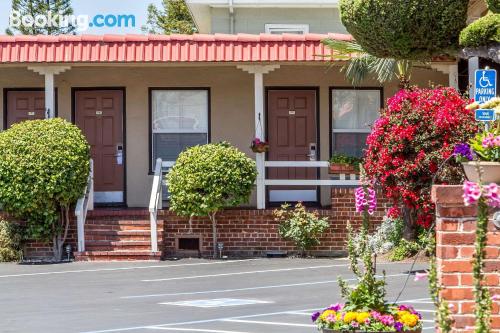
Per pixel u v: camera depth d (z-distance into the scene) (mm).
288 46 22984
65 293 16578
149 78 24922
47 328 12688
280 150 24906
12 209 21766
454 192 8742
